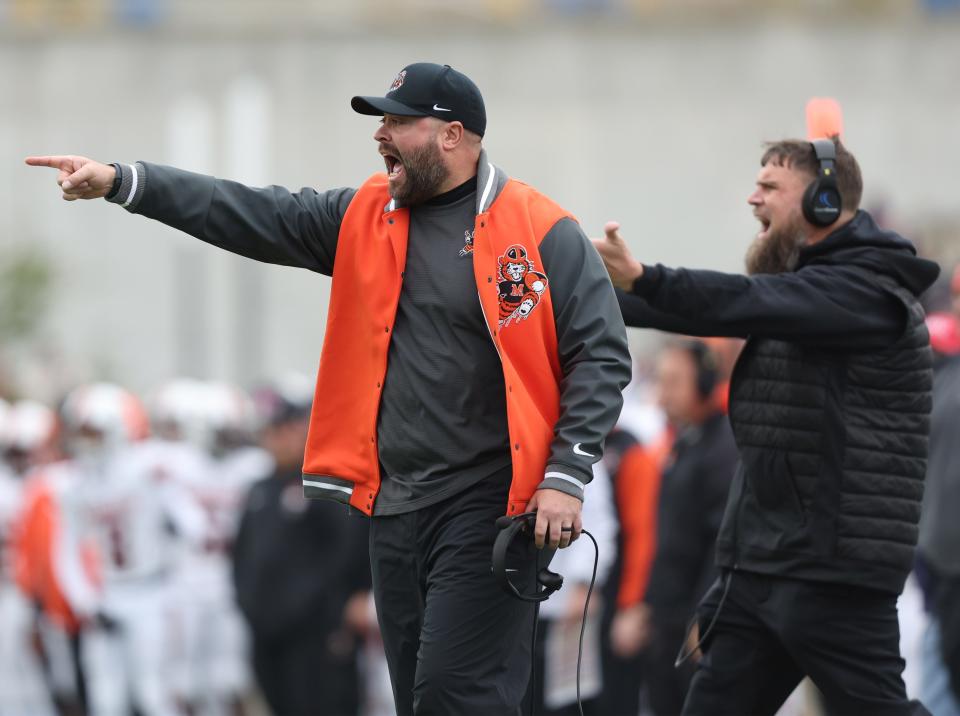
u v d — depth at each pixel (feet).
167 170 52.44
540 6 417.08
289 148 417.49
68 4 427.74
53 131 425.69
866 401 57.00
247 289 402.11
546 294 51.52
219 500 119.03
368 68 418.10
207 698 116.98
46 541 116.37
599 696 96.89
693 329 60.34
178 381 402.52
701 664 60.54
